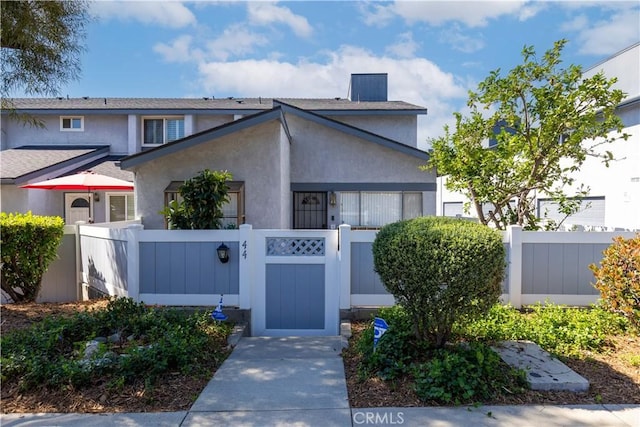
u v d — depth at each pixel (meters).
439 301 4.02
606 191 12.79
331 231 6.38
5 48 6.43
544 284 6.44
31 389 3.84
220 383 4.11
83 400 3.69
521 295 6.42
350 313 6.18
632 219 11.77
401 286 4.20
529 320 5.56
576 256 6.43
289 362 4.71
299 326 6.39
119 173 14.95
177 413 3.52
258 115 9.66
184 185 6.82
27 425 3.33
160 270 6.41
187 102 19.19
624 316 5.22
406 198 12.08
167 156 10.02
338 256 6.34
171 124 17.66
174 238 6.38
